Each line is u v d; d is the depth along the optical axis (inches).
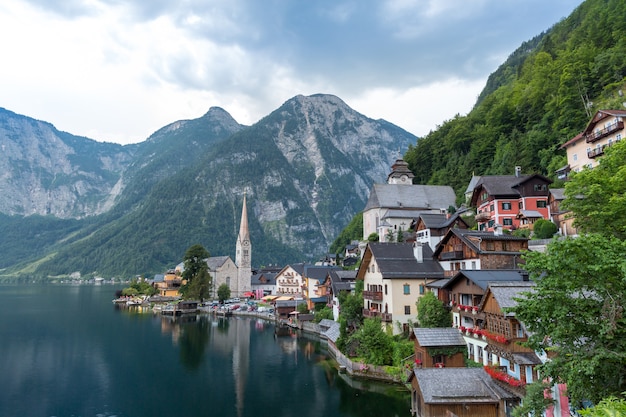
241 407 2073.1
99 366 2847.0
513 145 4830.2
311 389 2295.8
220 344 3538.4
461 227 3410.4
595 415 547.8
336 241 7568.9
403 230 4923.7
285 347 3395.7
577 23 7047.2
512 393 1430.9
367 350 2432.3
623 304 802.8
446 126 7037.4
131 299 7111.2
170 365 2864.2
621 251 829.2
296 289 6673.2
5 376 2613.2
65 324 4564.5
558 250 861.8
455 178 5757.9
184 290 6860.2
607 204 1193.4
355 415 1865.2
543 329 900.6
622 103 3932.1
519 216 3388.3
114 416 1987.0
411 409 1788.9
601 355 772.6
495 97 6786.4
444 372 1608.0
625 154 1302.9
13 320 4798.2
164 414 2001.7
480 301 1883.6
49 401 2182.6
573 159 3508.9
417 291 2546.8
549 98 5137.8
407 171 6284.5
